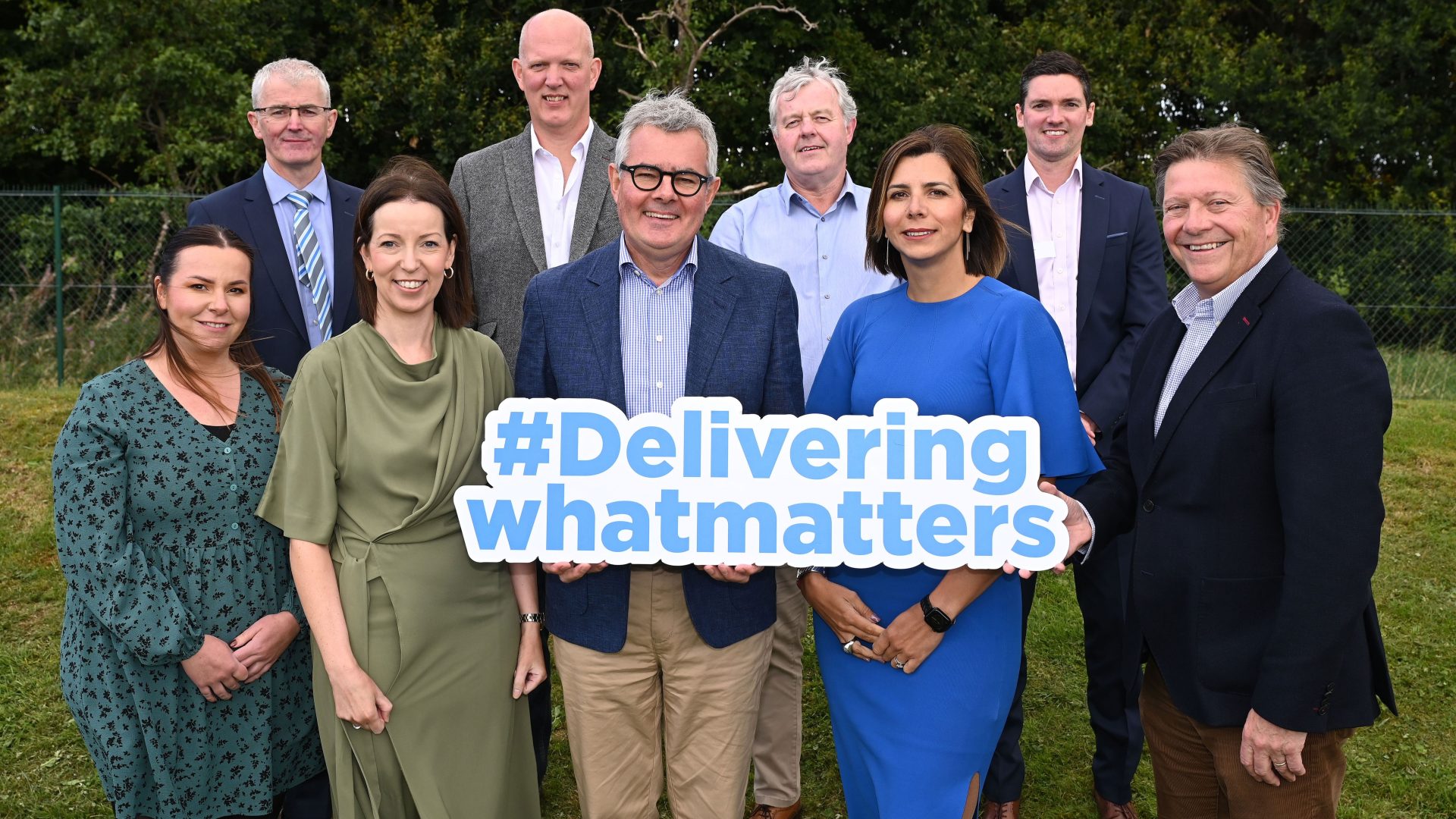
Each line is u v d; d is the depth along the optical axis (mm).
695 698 2480
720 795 2494
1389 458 6277
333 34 15016
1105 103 13984
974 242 2344
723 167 13570
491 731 2412
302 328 3498
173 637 2297
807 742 3850
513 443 2328
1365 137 14398
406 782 2324
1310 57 15312
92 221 9312
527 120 13547
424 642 2299
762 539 2316
